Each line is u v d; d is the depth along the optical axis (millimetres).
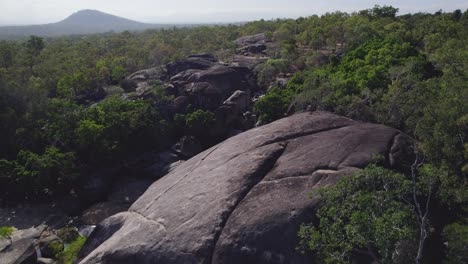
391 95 28953
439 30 61906
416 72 36031
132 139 41312
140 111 42438
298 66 59406
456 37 57531
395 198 15625
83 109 44125
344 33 67562
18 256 24453
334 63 49781
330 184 18938
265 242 17328
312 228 14891
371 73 36250
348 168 20000
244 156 23422
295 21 97500
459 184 16156
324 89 35000
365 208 13648
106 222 24281
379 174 14492
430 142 19109
